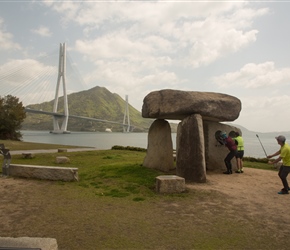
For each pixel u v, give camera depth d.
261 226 4.77
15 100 36.91
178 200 6.25
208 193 6.84
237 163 9.98
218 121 10.50
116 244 3.98
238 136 10.05
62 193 6.75
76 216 5.11
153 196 6.54
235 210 5.62
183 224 4.80
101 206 5.75
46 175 8.33
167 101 9.07
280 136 6.98
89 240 4.10
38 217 5.04
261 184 8.09
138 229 4.55
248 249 3.91
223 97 9.89
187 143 8.45
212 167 10.33
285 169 6.91
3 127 34.44
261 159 15.30
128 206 5.77
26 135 68.50
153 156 10.08
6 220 4.87
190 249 3.87
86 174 9.18
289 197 6.67
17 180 8.16
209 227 4.69
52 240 3.12
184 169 8.36
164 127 10.21
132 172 9.05
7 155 8.86
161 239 4.18
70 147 24.23
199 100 8.84
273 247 3.99
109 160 13.40
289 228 4.71
